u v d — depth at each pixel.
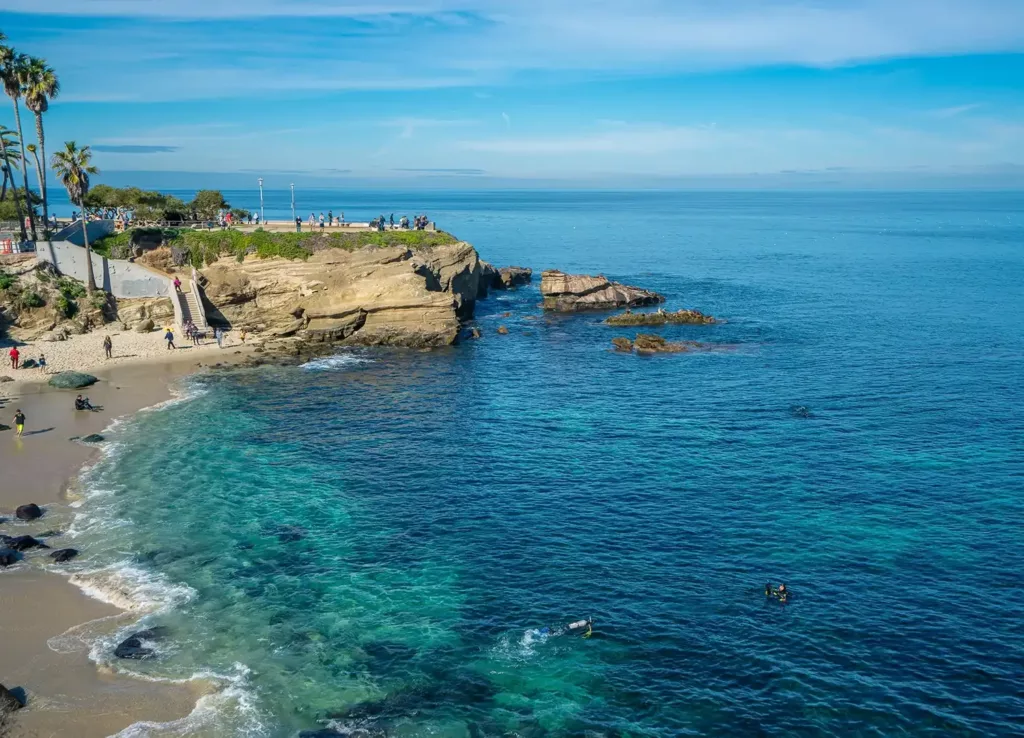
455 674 27.28
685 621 30.47
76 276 77.06
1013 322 90.19
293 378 65.50
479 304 105.62
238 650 28.25
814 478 44.03
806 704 25.88
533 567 34.59
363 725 24.67
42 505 39.78
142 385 62.03
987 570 33.97
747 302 106.94
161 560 34.53
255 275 82.12
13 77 77.25
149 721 24.28
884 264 154.38
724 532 37.75
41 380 61.91
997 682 26.86
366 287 78.88
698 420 54.75
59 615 29.84
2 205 90.69
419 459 47.50
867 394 60.59
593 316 96.25
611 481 44.06
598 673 27.42
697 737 24.45
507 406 58.47
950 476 43.94
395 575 33.84
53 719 24.09
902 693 26.38
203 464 46.06
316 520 39.03
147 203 102.12
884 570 34.06
